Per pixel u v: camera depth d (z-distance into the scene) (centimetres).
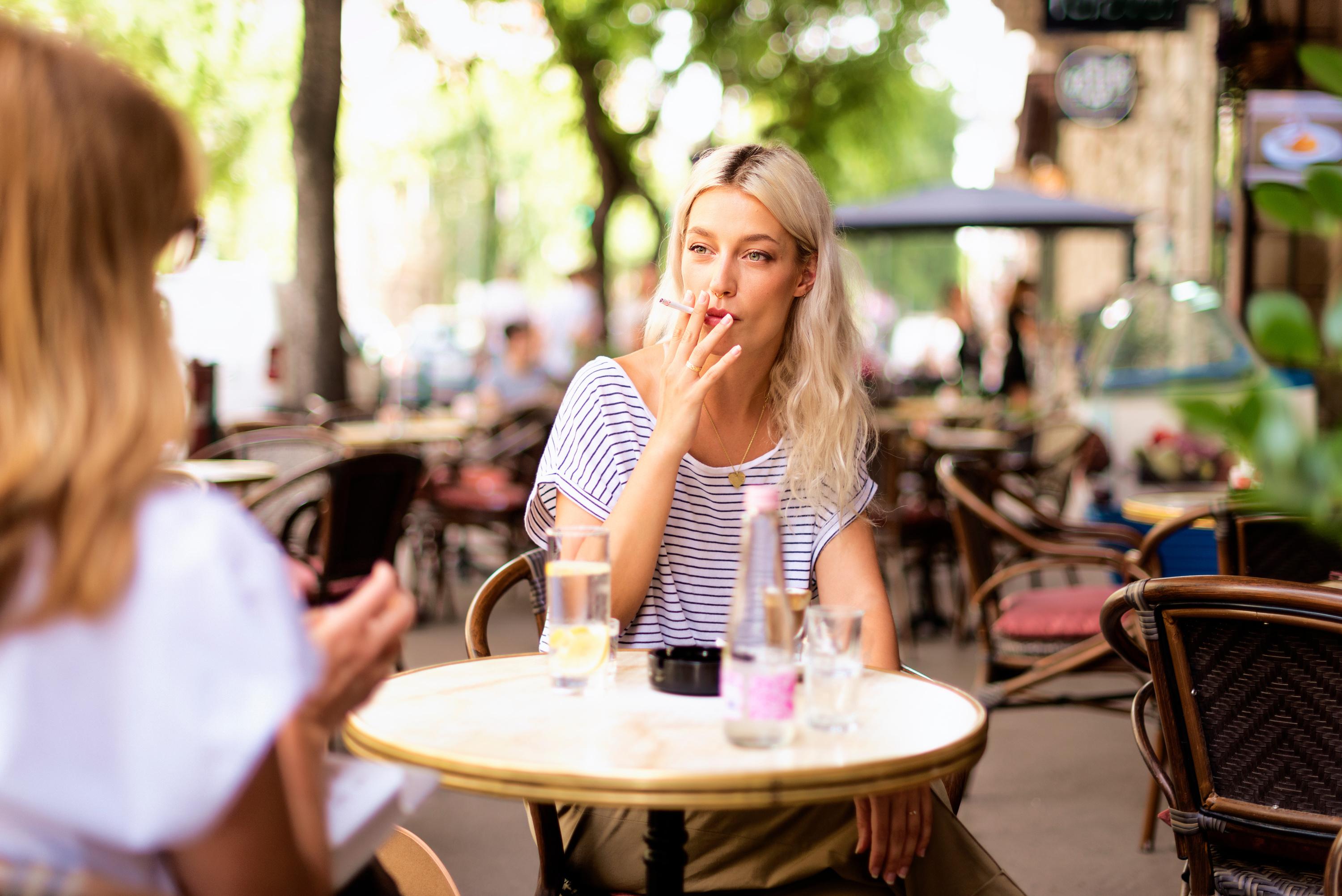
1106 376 660
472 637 227
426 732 155
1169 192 1162
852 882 201
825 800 138
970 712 166
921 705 171
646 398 234
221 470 542
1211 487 591
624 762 142
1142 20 794
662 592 221
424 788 138
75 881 94
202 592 100
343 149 1859
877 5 1552
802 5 1488
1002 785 421
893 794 192
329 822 128
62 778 96
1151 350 644
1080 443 661
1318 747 191
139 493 100
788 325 234
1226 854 204
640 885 206
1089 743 468
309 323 897
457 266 2969
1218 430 84
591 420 230
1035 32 1216
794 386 231
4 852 96
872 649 221
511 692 176
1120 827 380
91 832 97
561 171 2170
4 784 95
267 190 1405
